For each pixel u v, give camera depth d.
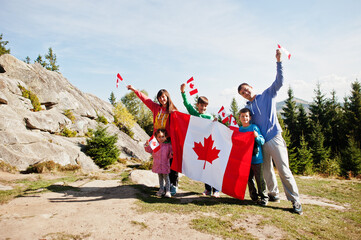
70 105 18.80
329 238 2.89
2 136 9.38
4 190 4.73
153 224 2.98
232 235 2.72
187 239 2.57
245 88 4.35
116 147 14.12
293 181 3.92
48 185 5.52
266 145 4.11
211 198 4.59
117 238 2.54
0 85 12.65
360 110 30.45
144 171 6.65
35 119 12.76
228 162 4.32
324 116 31.81
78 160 11.80
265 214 3.51
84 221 2.98
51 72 20.55
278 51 3.89
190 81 5.09
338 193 6.51
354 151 18.28
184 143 4.66
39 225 2.76
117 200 4.10
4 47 30.41
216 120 4.62
